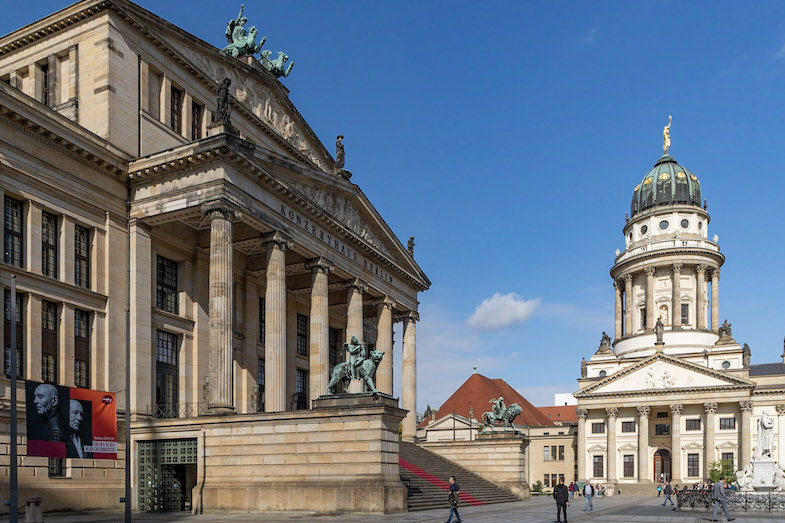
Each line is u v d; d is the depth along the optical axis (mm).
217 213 43656
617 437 126375
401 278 72438
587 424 129125
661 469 124750
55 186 41969
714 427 119000
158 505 42625
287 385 63219
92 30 47312
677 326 132875
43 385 37531
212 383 42500
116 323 44969
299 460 39375
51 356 41562
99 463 42094
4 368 38219
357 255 62531
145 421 43531
